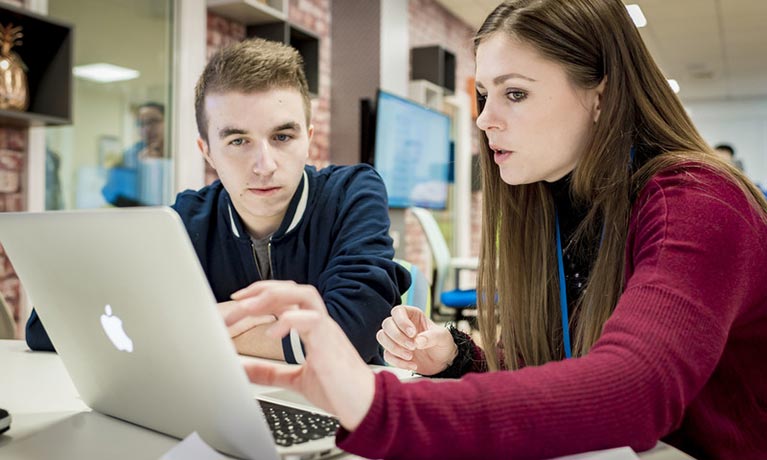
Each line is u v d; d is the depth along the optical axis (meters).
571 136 0.89
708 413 0.79
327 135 5.16
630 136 0.89
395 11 5.32
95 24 3.36
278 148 1.28
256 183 1.28
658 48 8.04
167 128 3.78
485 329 1.11
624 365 0.59
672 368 0.60
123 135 3.52
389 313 1.27
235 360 0.58
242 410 0.60
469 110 7.46
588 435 0.57
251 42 1.33
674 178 0.78
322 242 1.44
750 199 0.77
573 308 1.04
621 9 0.91
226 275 1.46
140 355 0.69
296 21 4.71
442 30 6.71
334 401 0.57
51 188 3.15
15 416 0.84
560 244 1.04
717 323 0.64
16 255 0.79
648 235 0.73
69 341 0.81
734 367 0.80
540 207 1.07
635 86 0.90
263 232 1.46
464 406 0.56
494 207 1.11
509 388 0.58
